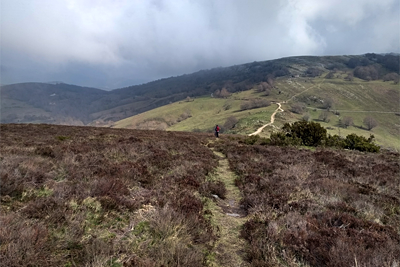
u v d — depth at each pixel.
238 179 8.79
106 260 3.15
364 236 4.22
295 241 4.08
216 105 191.75
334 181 7.54
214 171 9.86
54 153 9.48
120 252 3.48
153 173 8.09
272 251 3.89
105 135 19.83
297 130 20.09
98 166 7.64
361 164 11.19
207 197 6.58
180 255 3.48
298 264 3.66
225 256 3.93
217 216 5.54
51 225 3.85
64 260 3.12
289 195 6.38
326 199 6.16
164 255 3.47
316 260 3.67
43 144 12.57
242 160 11.75
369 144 18.22
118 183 5.98
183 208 5.17
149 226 4.31
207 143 20.39
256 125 84.69
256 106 152.12
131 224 4.32
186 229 4.31
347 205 5.79
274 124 85.62
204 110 184.38
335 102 156.00
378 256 3.53
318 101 161.50
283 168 9.74
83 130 23.94
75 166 7.56
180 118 168.38
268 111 122.69
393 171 9.83
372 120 111.12
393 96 159.25
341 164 10.70
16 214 3.91
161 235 4.02
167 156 10.81
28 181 5.66
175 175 7.86
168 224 4.21
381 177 8.70
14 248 2.93
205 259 3.72
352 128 111.56
